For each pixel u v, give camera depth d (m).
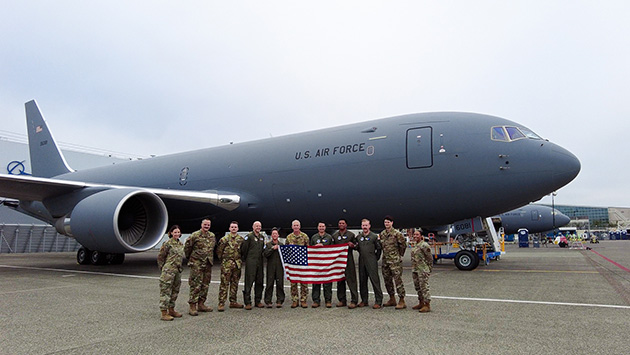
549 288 8.65
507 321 5.69
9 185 12.94
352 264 7.19
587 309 6.45
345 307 7.14
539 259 18.19
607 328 5.24
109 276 11.77
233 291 7.07
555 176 10.83
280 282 7.20
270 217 14.71
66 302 7.50
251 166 15.00
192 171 16.69
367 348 4.51
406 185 11.90
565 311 6.31
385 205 12.38
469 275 11.07
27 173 32.69
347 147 13.05
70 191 13.77
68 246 33.78
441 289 8.59
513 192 11.07
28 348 4.62
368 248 7.03
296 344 4.71
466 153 11.36
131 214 13.40
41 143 23.39
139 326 5.66
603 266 14.04
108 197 12.15
